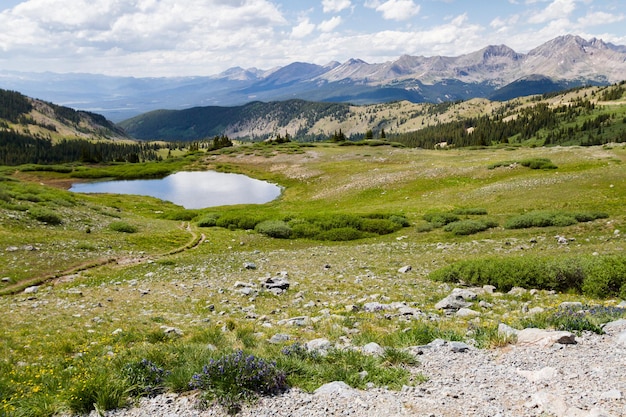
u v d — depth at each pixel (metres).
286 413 6.48
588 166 61.25
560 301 14.66
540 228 33.00
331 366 8.25
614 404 5.92
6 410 6.95
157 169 130.62
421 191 65.81
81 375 8.33
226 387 7.11
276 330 12.19
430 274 21.30
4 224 35.00
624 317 10.59
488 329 10.23
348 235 41.25
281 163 120.44
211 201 87.44
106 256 30.75
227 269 26.30
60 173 133.38
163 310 16.42
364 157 112.50
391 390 7.18
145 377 7.73
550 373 7.17
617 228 28.97
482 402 6.43
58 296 19.42
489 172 66.81
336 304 16.33
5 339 12.45
